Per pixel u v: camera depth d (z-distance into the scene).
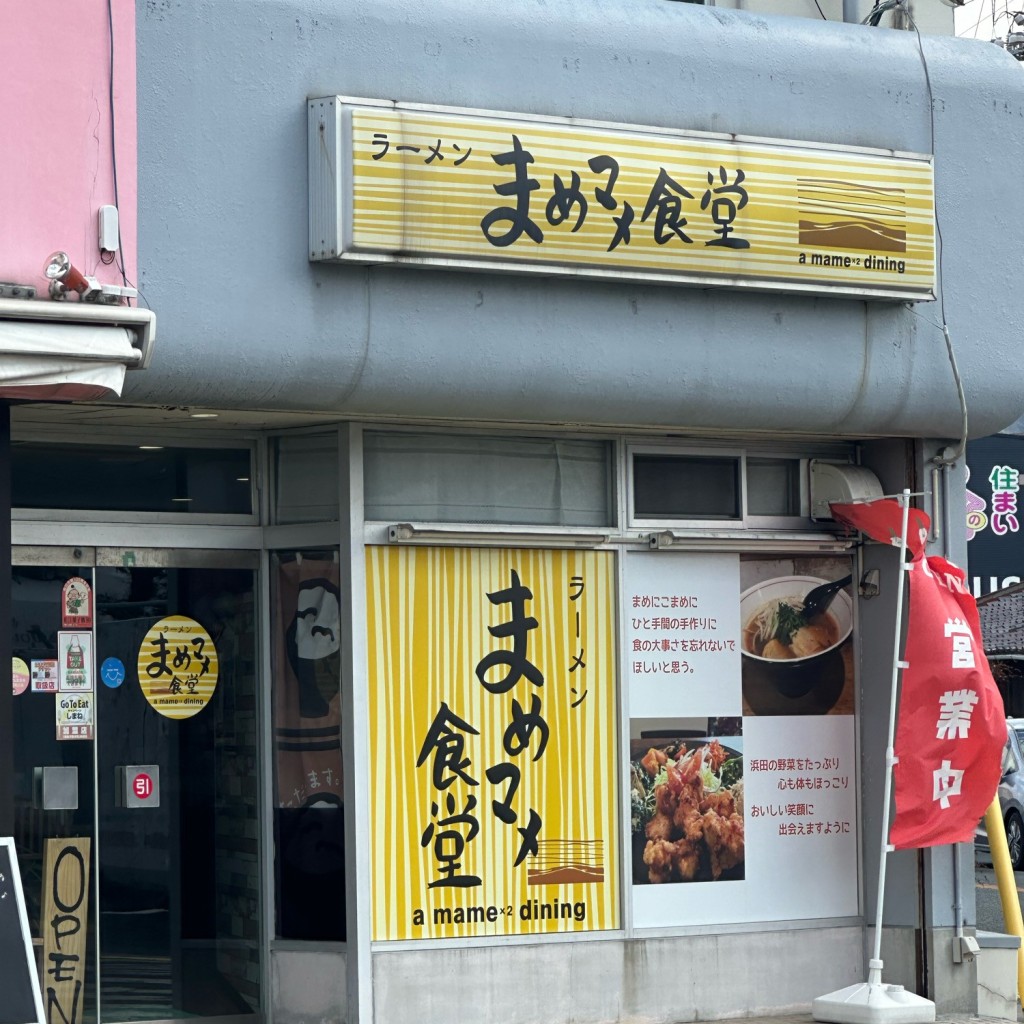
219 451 9.25
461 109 8.39
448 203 8.33
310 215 8.21
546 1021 9.20
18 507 8.77
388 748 8.99
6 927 7.20
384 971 8.87
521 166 8.48
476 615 9.25
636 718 9.61
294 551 9.21
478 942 9.09
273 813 9.15
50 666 8.80
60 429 8.92
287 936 9.09
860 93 9.54
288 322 8.16
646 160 8.77
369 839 8.91
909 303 9.59
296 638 9.19
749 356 9.20
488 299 8.59
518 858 9.23
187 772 9.09
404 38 8.47
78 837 8.83
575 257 8.60
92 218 7.58
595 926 9.39
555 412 8.87
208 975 9.04
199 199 7.99
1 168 7.32
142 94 7.88
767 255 9.05
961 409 9.77
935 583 9.65
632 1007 9.42
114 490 9.02
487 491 9.39
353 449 8.99
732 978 9.69
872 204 9.34
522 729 9.31
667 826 9.63
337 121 8.14
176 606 9.12
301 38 8.24
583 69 8.86
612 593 9.60
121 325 7.37
